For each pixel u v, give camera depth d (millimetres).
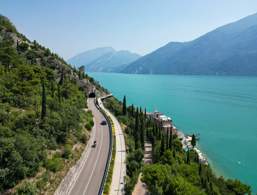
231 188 68750
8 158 43250
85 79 157250
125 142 76000
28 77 91188
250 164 97562
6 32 138625
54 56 145625
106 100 144250
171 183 51438
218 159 102500
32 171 45469
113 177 55094
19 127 54750
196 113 192625
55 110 72750
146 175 54844
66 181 50094
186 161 77875
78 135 70000
